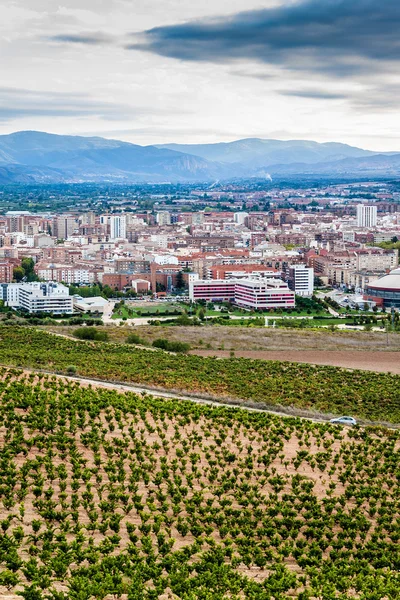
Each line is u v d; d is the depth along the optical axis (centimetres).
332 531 15812
